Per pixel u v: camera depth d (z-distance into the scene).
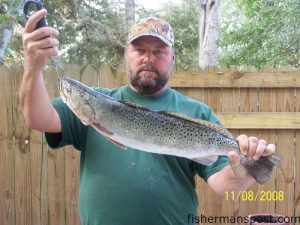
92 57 5.04
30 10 0.71
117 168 0.85
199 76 1.67
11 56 2.29
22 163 1.68
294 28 3.80
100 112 0.76
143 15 5.52
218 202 1.73
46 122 0.81
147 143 0.76
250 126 1.67
